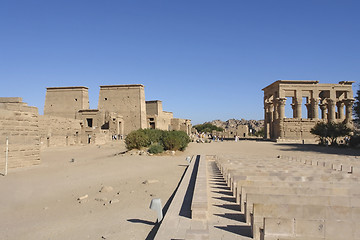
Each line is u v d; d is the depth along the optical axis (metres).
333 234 4.99
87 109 54.31
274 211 5.80
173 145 29.69
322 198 6.41
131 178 14.46
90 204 9.44
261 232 5.38
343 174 10.72
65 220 7.79
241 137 75.94
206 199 7.58
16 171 17.09
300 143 46.00
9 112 18.66
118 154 28.98
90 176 15.15
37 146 20.61
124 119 56.47
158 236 5.98
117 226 7.18
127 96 57.09
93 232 6.81
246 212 6.85
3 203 9.70
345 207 5.57
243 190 7.72
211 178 13.47
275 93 56.50
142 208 8.80
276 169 12.09
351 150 32.66
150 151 27.75
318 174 10.71
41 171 17.08
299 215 5.73
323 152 30.17
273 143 46.06
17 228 7.19
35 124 20.53
